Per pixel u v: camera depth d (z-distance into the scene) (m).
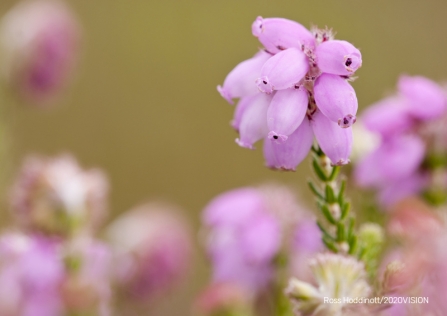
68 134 0.66
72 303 0.28
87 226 0.30
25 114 0.64
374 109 0.29
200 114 0.71
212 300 0.29
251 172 0.66
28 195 0.30
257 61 0.23
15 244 0.29
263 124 0.23
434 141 0.29
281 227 0.30
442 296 0.21
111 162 0.67
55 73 0.42
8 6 0.62
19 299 0.29
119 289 0.33
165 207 0.35
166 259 0.33
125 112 0.70
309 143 0.23
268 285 0.30
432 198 0.29
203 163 0.67
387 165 0.29
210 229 0.31
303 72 0.22
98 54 0.74
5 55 0.41
